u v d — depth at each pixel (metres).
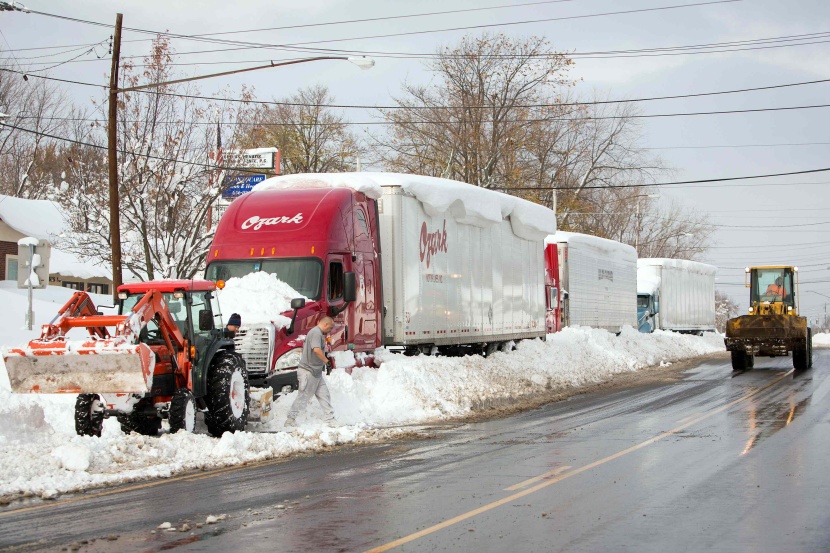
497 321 27.92
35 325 29.02
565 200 62.81
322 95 73.25
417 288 23.02
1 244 45.31
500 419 19.47
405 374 21.09
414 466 12.70
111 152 25.02
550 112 58.41
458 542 8.09
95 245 32.28
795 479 11.30
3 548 8.06
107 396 14.26
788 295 38.53
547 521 8.95
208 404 15.51
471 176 57.38
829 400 22.33
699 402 22.39
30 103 63.75
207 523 9.02
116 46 25.30
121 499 10.40
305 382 17.16
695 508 9.53
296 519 9.16
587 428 17.31
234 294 18.23
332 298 19.78
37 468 11.85
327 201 20.28
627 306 45.00
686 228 89.06
